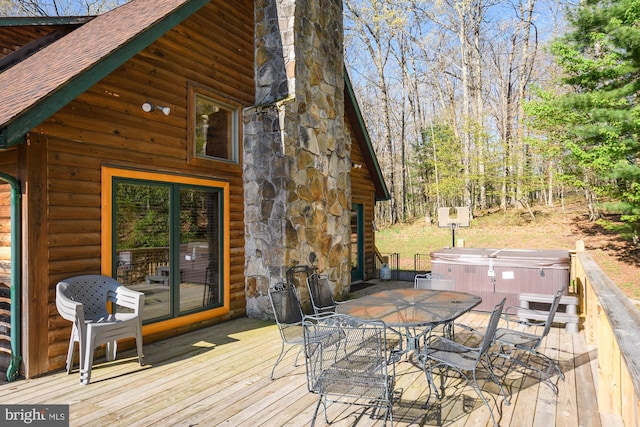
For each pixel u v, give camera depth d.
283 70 6.79
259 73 7.01
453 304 3.91
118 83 4.87
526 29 20.47
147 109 5.05
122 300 4.42
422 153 24.25
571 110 11.83
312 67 7.16
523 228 17.80
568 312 5.72
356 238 10.56
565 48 11.38
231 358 4.61
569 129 11.65
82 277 4.39
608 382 3.04
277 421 3.13
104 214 4.69
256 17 7.05
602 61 10.91
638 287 10.73
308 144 6.98
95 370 4.23
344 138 8.09
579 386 3.76
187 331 5.68
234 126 6.70
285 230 6.38
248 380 3.96
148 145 5.19
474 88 21.61
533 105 12.38
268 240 6.52
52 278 4.20
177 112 5.61
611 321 2.36
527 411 3.27
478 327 5.91
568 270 6.36
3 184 4.29
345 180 8.09
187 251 5.77
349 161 8.27
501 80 22.81
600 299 3.00
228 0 6.55
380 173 11.05
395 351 3.81
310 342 3.58
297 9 6.82
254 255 6.65
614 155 10.72
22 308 4.06
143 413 3.26
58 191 4.27
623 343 1.95
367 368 3.01
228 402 3.46
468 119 19.59
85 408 3.35
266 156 6.57
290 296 5.21
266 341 5.27
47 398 3.54
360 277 10.66
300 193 6.74
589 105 11.10
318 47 7.36
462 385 3.80
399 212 26.12
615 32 10.25
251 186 6.71
